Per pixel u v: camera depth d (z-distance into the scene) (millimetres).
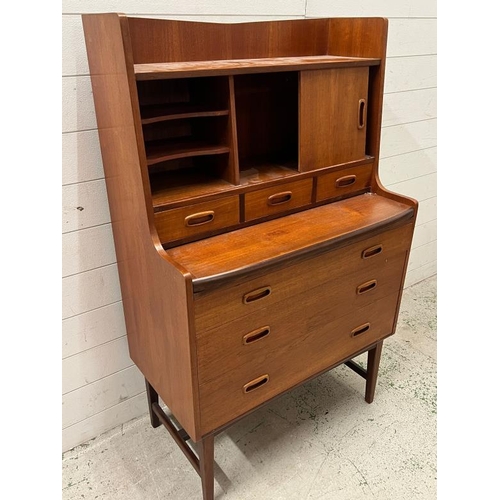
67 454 1743
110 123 1266
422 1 2145
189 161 1589
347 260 1493
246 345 1335
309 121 1484
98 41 1176
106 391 1783
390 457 1725
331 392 2053
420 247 2854
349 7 1876
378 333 1780
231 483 1625
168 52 1400
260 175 1500
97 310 1649
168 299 1245
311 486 1615
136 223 1306
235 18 1577
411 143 2457
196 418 1317
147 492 1603
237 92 1582
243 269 1218
